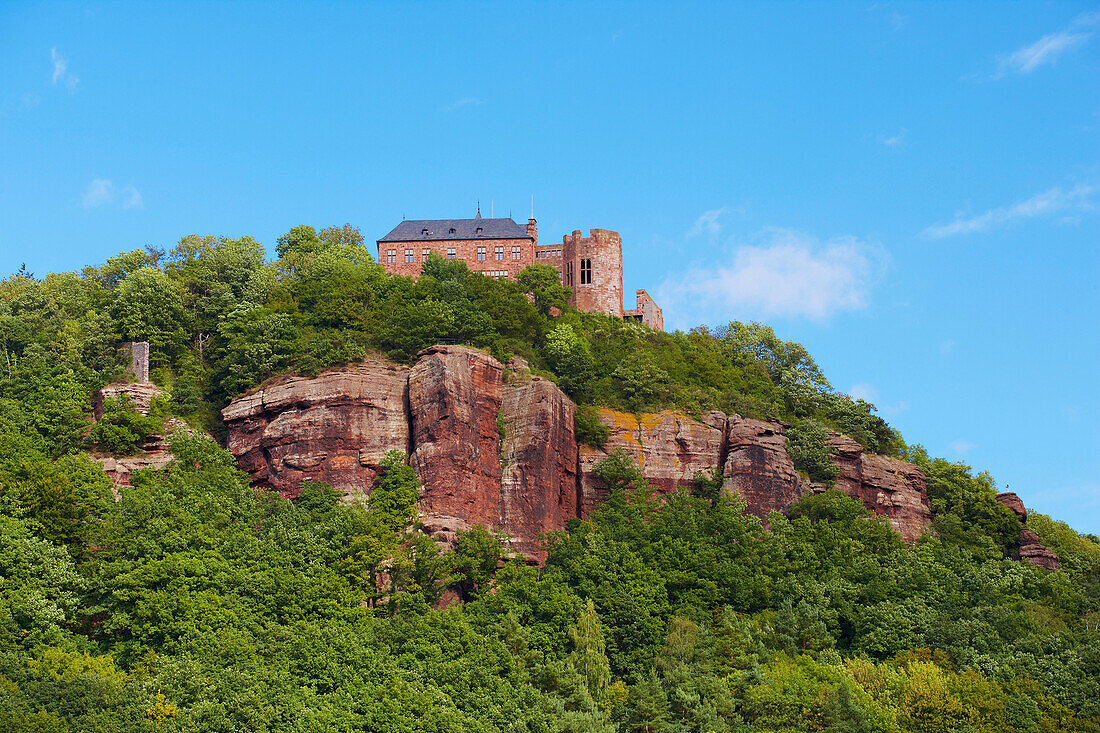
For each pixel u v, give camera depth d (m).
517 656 128.50
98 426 152.88
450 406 152.12
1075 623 154.25
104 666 116.50
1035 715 130.25
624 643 137.38
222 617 123.31
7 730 102.38
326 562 136.88
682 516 156.00
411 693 117.38
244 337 166.62
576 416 167.62
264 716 111.62
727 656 136.00
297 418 154.38
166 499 137.00
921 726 128.75
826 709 127.56
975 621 146.38
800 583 150.75
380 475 152.25
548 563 148.12
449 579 138.12
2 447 144.12
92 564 128.62
